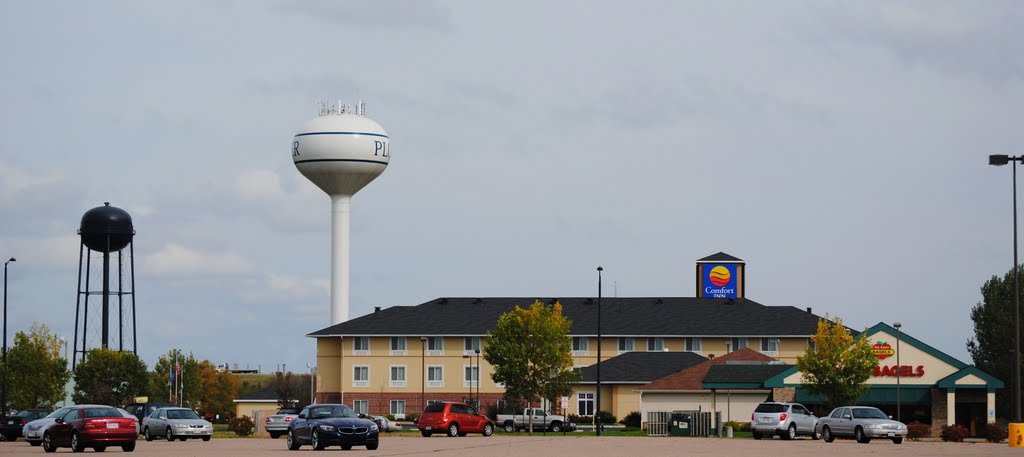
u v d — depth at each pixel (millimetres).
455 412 76250
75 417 52031
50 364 111062
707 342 124938
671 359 116625
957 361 84125
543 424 95312
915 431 74875
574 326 126625
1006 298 105875
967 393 83562
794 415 70625
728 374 94875
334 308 129750
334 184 126125
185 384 146625
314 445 52312
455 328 127875
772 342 124125
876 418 64375
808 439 71062
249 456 48188
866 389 83500
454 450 52875
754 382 93562
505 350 95875
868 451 53250
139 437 76062
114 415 52312
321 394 129875
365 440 52938
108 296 122500
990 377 82875
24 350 110438
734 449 54750
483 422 77688
